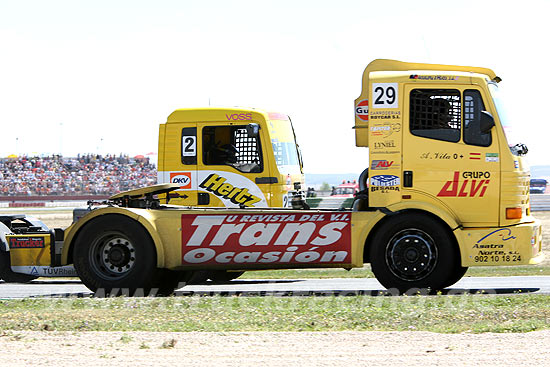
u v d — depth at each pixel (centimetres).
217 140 2897
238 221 2259
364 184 2264
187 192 2898
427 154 2166
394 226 2167
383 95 2191
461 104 2161
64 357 1308
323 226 2208
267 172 2859
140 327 1591
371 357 1278
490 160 2142
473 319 1634
